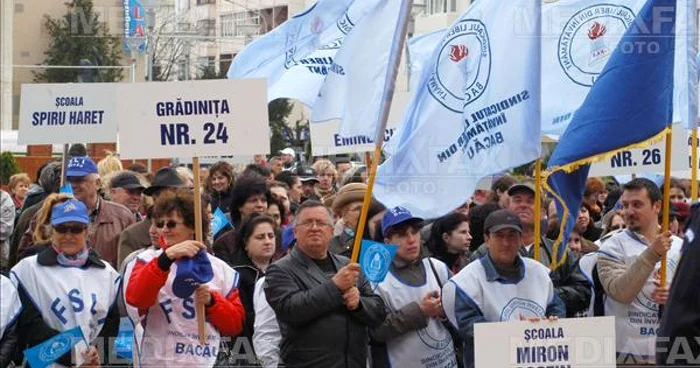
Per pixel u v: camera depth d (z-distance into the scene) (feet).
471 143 37.37
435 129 37.47
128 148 33.71
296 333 31.89
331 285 31.40
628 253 37.45
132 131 33.71
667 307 26.48
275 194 46.70
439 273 36.22
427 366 35.35
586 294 38.19
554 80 47.70
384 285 35.27
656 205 37.68
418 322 34.73
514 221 34.14
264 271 36.91
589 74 47.29
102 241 46.11
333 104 48.67
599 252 37.76
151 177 57.00
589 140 36.86
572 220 37.91
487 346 31.01
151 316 31.94
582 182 38.09
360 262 33.65
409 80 57.47
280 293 31.78
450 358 35.91
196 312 31.89
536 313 34.19
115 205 47.14
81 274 33.32
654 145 43.86
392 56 34.55
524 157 36.99
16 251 46.65
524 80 37.19
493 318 34.01
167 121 33.71
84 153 65.98
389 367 35.19
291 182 59.77
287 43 53.11
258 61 53.21
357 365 32.30
